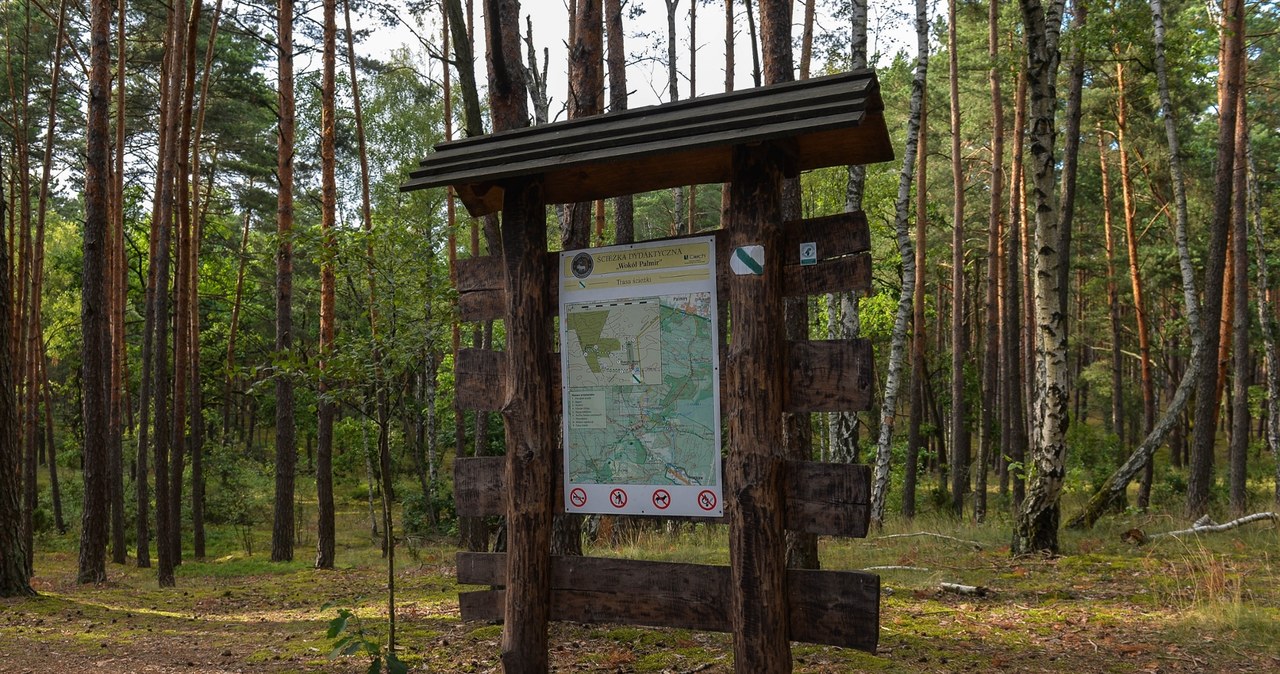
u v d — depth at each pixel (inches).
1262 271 754.8
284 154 643.5
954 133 770.8
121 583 567.5
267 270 1294.3
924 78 548.4
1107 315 1232.2
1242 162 634.2
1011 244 777.6
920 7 539.5
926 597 320.5
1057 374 418.9
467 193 205.6
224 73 999.0
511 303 189.8
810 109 156.4
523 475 186.4
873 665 228.5
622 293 185.0
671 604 178.5
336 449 1487.5
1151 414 938.7
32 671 250.4
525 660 184.9
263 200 1159.6
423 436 1167.0
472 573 198.8
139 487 734.5
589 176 194.2
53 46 878.4
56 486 1080.8
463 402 199.0
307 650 265.7
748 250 167.6
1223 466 1085.8
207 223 1198.9
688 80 809.5
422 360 254.4
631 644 249.8
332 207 650.8
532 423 187.2
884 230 929.5
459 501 198.8
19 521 395.5
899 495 878.4
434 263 252.5
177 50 637.9
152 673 243.3
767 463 164.6
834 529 162.6
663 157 183.3
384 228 248.8
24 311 824.9
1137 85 809.5
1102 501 528.7
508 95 293.0
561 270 189.9
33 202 1216.8
